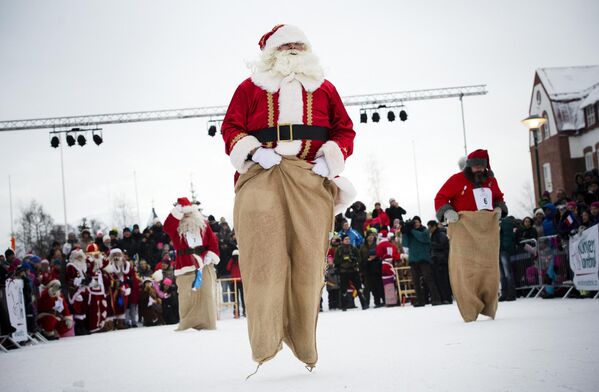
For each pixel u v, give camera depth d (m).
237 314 16.70
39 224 48.09
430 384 3.07
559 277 12.51
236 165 3.98
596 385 2.79
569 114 42.44
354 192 4.04
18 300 11.57
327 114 4.16
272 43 4.16
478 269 7.35
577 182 15.46
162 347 7.19
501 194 7.75
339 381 3.43
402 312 11.34
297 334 3.92
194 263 10.59
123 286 15.92
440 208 7.57
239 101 4.16
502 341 4.75
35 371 5.70
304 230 3.87
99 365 5.70
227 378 4.04
